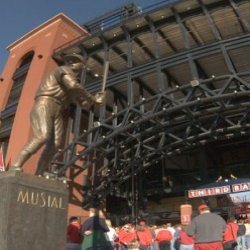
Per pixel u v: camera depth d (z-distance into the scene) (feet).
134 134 87.04
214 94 74.33
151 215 112.16
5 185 19.43
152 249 54.65
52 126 23.20
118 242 50.08
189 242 44.21
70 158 86.58
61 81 23.20
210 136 91.15
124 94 98.94
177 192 111.86
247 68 91.40
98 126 86.12
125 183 114.21
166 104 83.71
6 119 110.63
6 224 18.54
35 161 83.05
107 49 94.27
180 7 83.56
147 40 91.97
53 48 106.52
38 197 20.42
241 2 78.74
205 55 78.64
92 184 97.04
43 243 19.97
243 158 111.75
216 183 66.39
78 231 32.63
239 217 62.95
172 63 82.02
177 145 96.07
